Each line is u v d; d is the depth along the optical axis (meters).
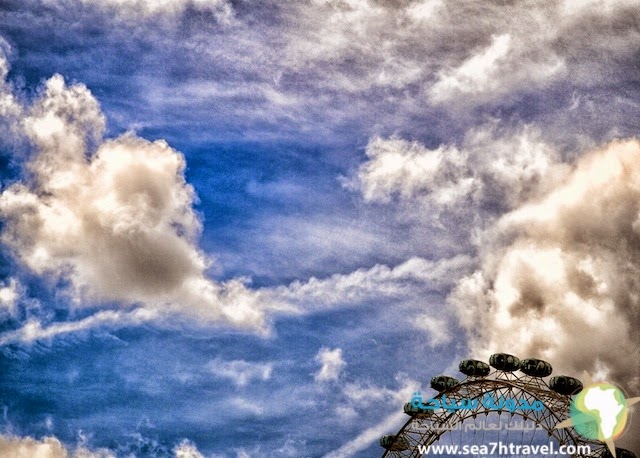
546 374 89.62
